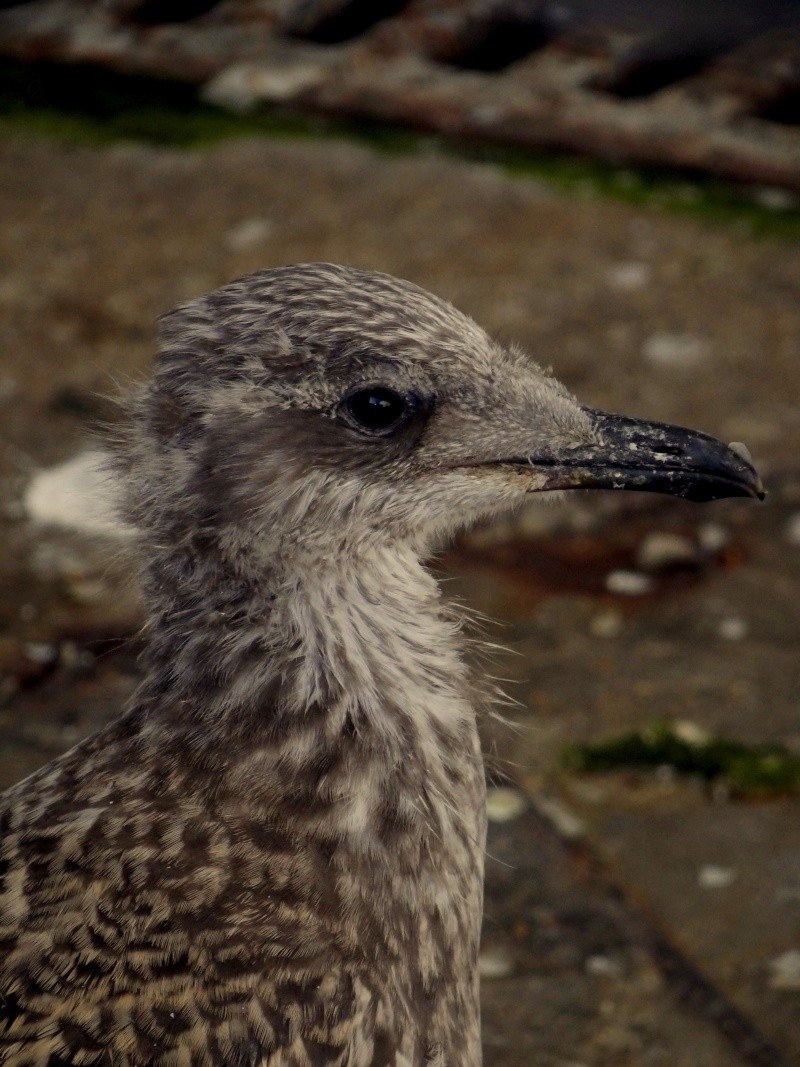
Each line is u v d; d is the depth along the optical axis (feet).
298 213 43.50
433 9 51.93
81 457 34.27
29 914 16.26
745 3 50.42
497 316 39.11
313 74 50.16
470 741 18.69
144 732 17.98
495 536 33.17
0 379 37.29
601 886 25.36
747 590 31.83
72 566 31.86
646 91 48.44
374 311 19.13
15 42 52.49
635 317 39.32
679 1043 22.81
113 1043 15.34
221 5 53.62
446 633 19.15
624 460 20.15
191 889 16.58
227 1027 15.72
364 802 17.57
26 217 43.70
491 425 19.92
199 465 18.56
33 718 28.32
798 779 27.27
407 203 43.78
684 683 29.37
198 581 18.40
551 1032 22.95
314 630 18.26
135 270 41.39
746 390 36.94
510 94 48.57
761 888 25.32
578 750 27.94
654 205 43.80
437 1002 17.67
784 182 44.86
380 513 19.30
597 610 31.30
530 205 43.62
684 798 27.02
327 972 16.46
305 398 18.71
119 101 49.37
